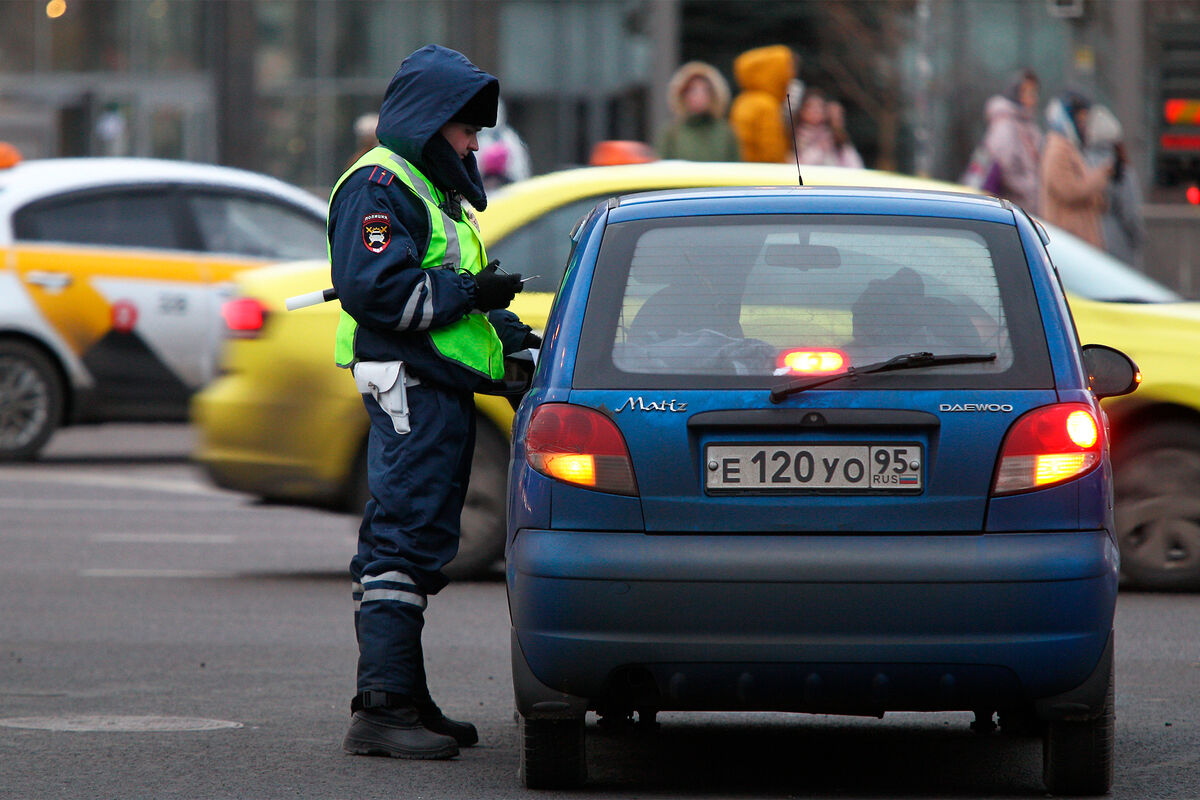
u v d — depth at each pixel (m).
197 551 34.56
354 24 97.62
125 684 22.73
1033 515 15.94
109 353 47.28
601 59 95.44
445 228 18.58
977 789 17.38
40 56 98.69
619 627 15.88
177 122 99.00
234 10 97.81
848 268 16.72
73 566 32.66
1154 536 28.86
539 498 16.25
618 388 16.30
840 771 18.16
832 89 89.94
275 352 29.91
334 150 98.25
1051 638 15.74
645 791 17.27
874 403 16.05
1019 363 16.27
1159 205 66.31
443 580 18.81
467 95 18.44
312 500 29.95
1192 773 18.00
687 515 16.00
